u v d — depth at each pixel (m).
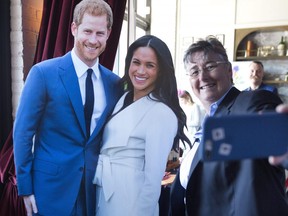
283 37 2.72
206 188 0.80
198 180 0.84
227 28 2.61
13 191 1.38
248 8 2.59
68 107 1.02
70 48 1.26
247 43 2.77
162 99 1.01
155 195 1.00
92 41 1.01
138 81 1.00
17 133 1.03
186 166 1.00
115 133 1.02
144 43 0.99
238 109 0.75
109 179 1.02
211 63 0.84
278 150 0.37
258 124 0.36
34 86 1.01
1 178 1.39
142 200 1.00
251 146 0.36
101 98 1.07
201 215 0.81
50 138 1.05
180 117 1.04
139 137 1.00
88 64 1.04
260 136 0.36
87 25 1.01
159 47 0.98
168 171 1.16
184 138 1.06
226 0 2.58
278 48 2.70
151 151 0.99
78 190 1.04
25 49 1.52
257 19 2.59
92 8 1.00
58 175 1.04
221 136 0.35
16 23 1.49
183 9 2.38
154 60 0.99
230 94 0.83
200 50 0.85
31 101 1.01
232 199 0.72
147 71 0.99
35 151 1.08
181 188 1.04
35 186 1.06
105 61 1.22
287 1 2.51
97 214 1.06
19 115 1.03
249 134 0.36
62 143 1.04
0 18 1.48
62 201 1.04
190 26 2.38
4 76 1.51
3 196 1.42
